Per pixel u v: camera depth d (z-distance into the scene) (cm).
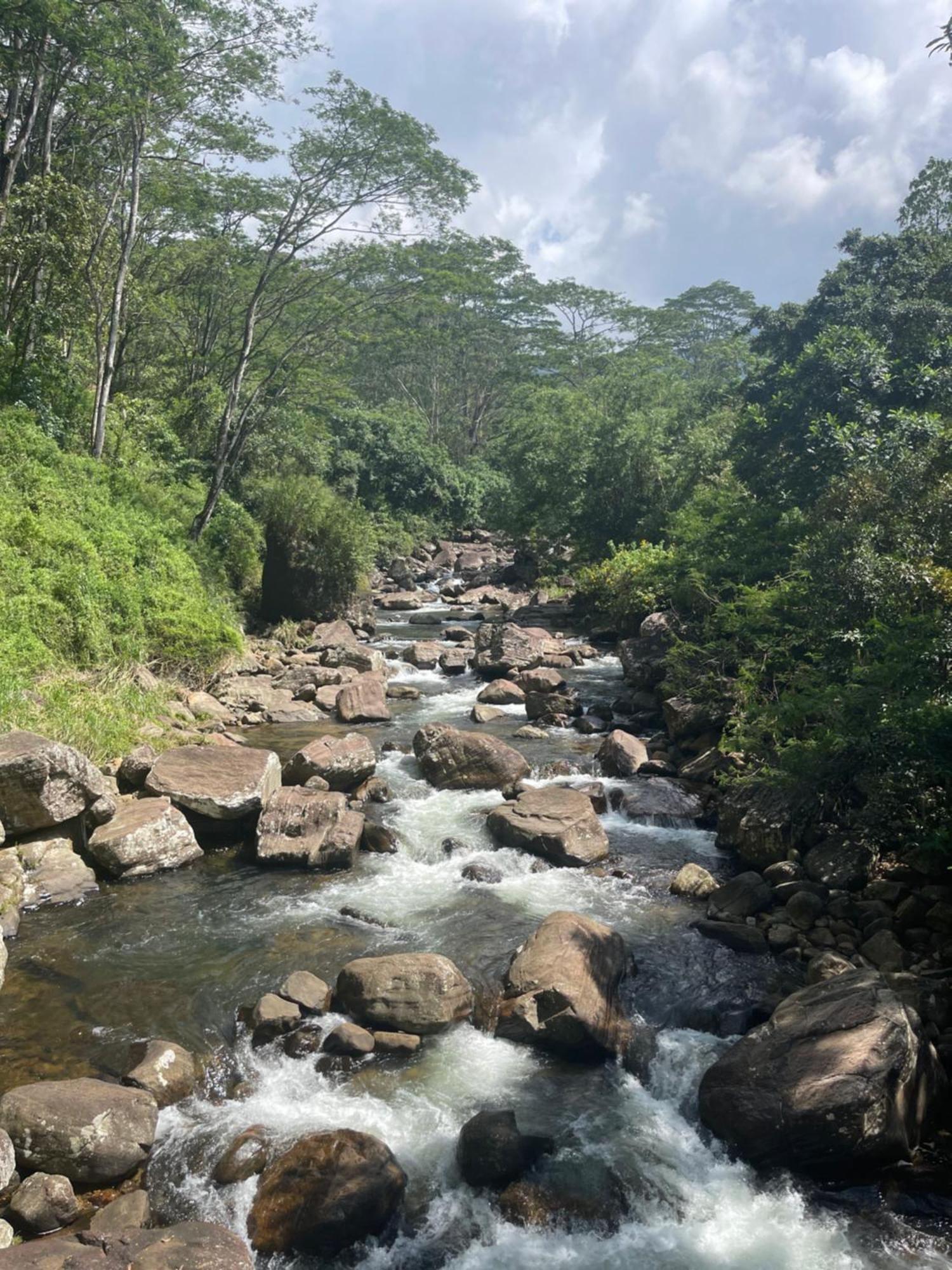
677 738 1317
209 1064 615
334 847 927
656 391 3381
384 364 5475
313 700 1591
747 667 1305
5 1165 490
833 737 905
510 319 5828
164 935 782
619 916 827
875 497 1302
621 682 1750
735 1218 496
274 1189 495
